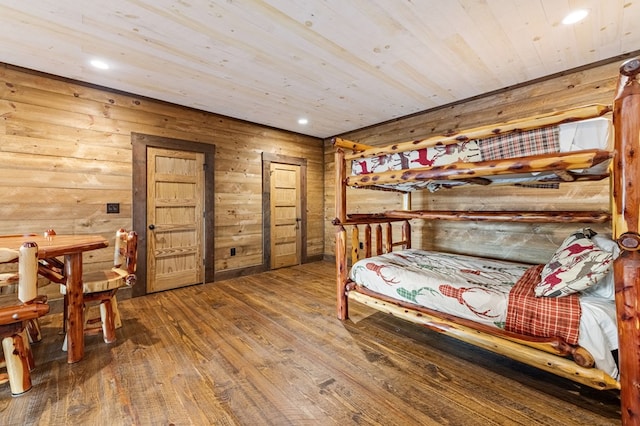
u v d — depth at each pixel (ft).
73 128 9.52
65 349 6.74
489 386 5.38
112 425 4.42
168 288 11.59
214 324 8.25
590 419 4.51
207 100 11.33
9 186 8.53
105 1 5.74
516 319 5.26
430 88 10.16
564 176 6.22
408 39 7.13
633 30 6.81
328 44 7.33
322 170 17.81
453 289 6.15
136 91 10.45
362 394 5.16
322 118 13.65
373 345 6.99
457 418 4.56
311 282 12.87
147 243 11.03
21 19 6.30
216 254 13.06
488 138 5.68
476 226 11.00
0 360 5.39
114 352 6.64
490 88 10.18
